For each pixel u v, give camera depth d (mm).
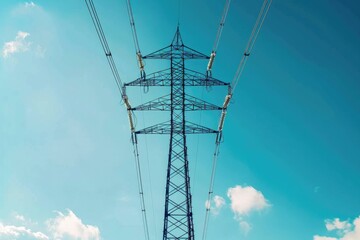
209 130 43219
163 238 39969
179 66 43125
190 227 40375
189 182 41656
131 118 43062
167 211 40688
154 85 42625
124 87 42125
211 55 43688
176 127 42812
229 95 42062
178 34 43844
